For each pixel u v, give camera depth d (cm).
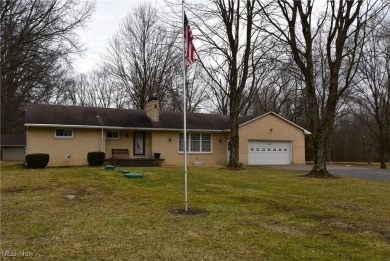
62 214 777
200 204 909
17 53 2077
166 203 918
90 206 873
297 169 2216
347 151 5147
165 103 4219
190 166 2320
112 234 612
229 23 2047
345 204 940
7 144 3728
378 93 3117
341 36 1612
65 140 2205
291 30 1680
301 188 1266
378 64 3038
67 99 4959
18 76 2516
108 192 1097
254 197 1032
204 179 1495
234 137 2091
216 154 2708
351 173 2017
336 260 491
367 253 523
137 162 2342
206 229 650
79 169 1823
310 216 780
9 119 3894
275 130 2830
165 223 694
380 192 1176
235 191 1155
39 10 2053
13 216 753
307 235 621
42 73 2870
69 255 502
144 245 550
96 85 5144
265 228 666
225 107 4131
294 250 532
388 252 530
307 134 3225
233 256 502
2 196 1016
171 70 3969
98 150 2295
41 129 2141
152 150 2481
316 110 1709
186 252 518
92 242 565
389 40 3250
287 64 2825
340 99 3838
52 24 2091
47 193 1073
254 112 4944
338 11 1591
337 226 689
